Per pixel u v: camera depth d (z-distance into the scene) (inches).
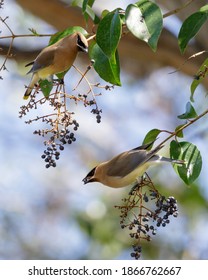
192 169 283.6
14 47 489.4
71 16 494.6
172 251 567.2
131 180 284.4
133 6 260.5
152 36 257.4
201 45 498.9
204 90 578.2
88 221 566.6
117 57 288.7
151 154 278.4
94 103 276.2
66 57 292.8
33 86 305.4
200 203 558.3
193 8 496.7
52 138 270.4
